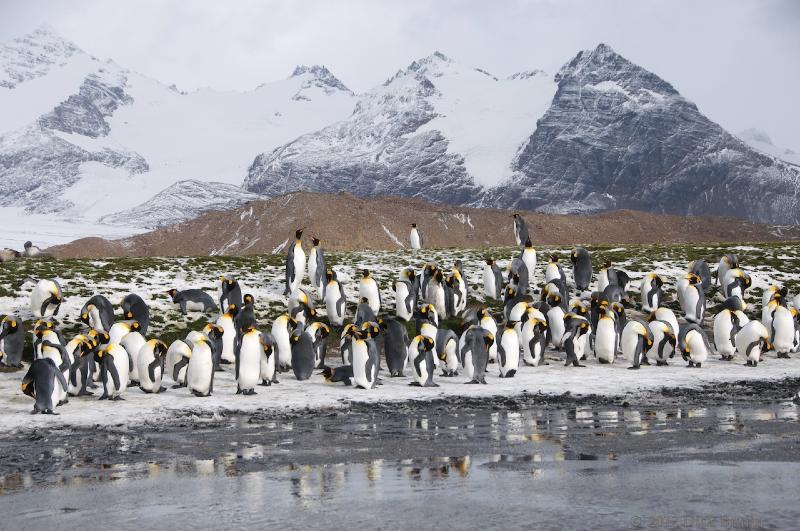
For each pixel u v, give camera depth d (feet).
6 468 49.03
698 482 44.11
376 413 67.51
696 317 111.04
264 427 61.57
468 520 38.32
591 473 46.29
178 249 587.68
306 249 514.27
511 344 86.63
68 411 67.56
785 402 71.87
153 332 101.65
